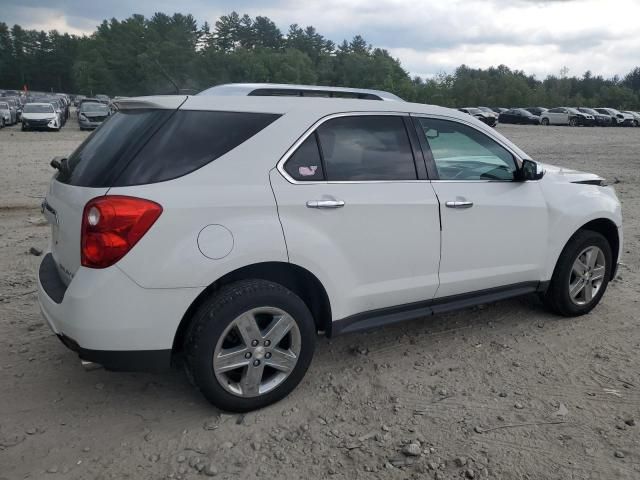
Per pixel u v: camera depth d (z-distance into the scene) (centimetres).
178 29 11175
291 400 360
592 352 430
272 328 337
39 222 819
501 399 363
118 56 11575
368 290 376
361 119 377
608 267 504
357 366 405
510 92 10381
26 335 442
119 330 302
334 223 352
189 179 315
